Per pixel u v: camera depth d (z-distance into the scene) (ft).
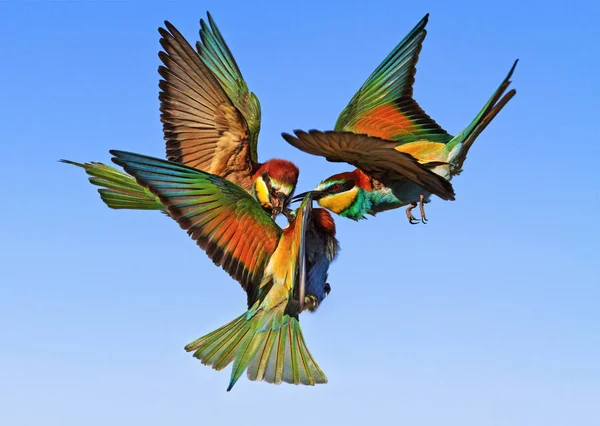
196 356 29.58
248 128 37.96
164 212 33.86
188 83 36.76
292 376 29.32
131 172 25.90
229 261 27.94
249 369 29.30
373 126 36.76
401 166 30.60
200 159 37.35
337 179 36.06
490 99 31.24
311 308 30.27
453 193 29.35
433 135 35.40
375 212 35.76
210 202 27.12
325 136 25.86
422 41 36.68
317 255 30.50
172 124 36.68
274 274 28.86
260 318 29.63
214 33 42.06
